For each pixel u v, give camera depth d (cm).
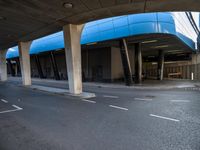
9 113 718
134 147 391
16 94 1298
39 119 627
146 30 1424
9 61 4728
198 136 454
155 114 683
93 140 433
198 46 3041
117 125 549
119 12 934
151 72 4291
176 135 462
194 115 664
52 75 3359
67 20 1064
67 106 852
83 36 1895
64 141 429
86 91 1416
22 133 486
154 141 424
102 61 2364
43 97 1147
